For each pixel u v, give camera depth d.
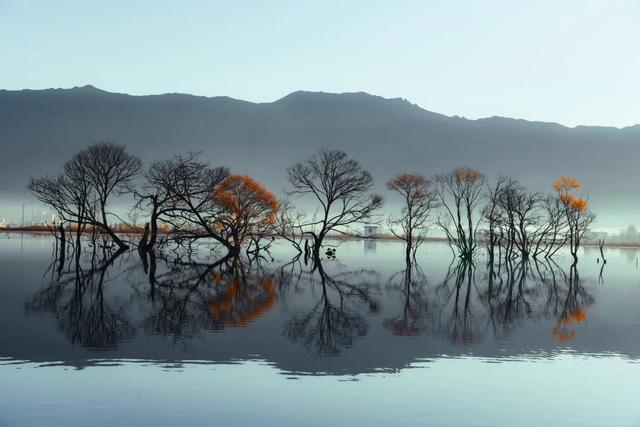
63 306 38.47
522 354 27.70
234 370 23.25
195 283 54.91
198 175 91.81
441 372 23.88
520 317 39.84
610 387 22.36
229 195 92.19
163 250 106.69
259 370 23.36
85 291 46.78
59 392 20.05
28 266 68.44
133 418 17.95
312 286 55.69
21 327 30.72
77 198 89.94
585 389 22.03
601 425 18.50
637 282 71.69
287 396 20.23
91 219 93.00
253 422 17.91
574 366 25.52
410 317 38.47
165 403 19.23
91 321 32.97
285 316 36.94
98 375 22.05
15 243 122.19
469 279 70.75
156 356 25.08
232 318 35.41
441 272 80.44
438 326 35.12
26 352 25.27
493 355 27.31
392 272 77.19
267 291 50.28
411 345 29.06
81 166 91.62
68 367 23.03
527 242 117.69
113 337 28.69
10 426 17.22
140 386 20.86
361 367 24.31
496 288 60.69
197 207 91.06
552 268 98.88
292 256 104.19
